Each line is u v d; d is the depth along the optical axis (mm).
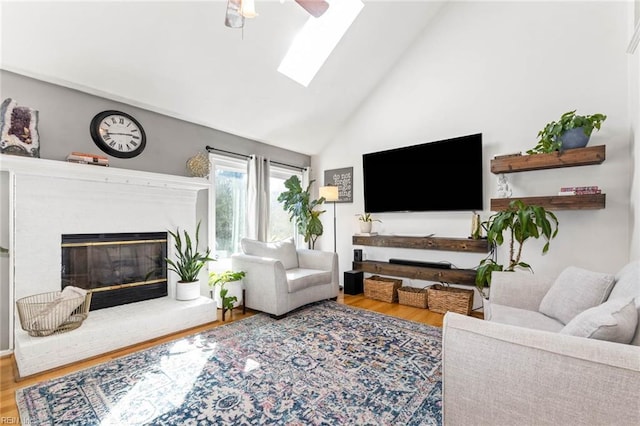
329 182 4938
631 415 810
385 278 4152
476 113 3568
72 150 2645
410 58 4098
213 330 2756
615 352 858
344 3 3402
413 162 3914
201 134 3648
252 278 3262
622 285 1485
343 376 1946
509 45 3355
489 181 3461
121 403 1668
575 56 2984
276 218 4770
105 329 2303
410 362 2137
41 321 2096
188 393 1761
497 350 1013
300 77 3656
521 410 963
